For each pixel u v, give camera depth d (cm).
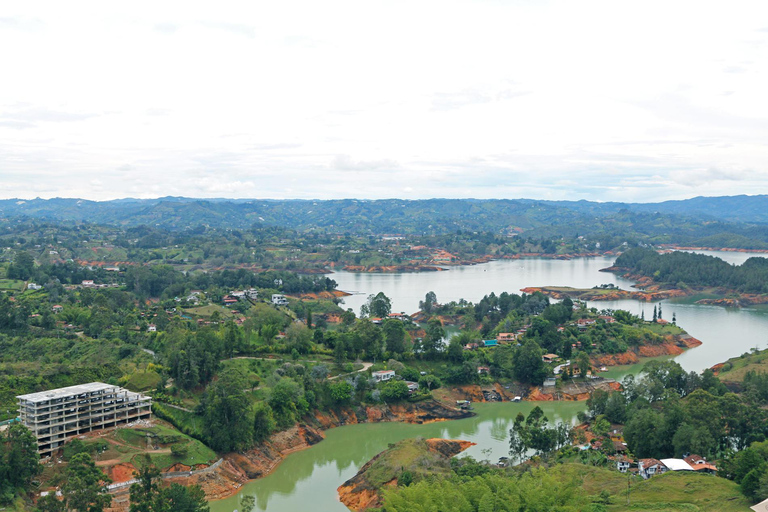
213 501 14500
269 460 16575
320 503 14288
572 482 11975
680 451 14775
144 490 12331
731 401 16800
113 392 16238
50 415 15000
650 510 11550
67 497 11881
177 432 16100
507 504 10856
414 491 11462
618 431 17750
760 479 11662
